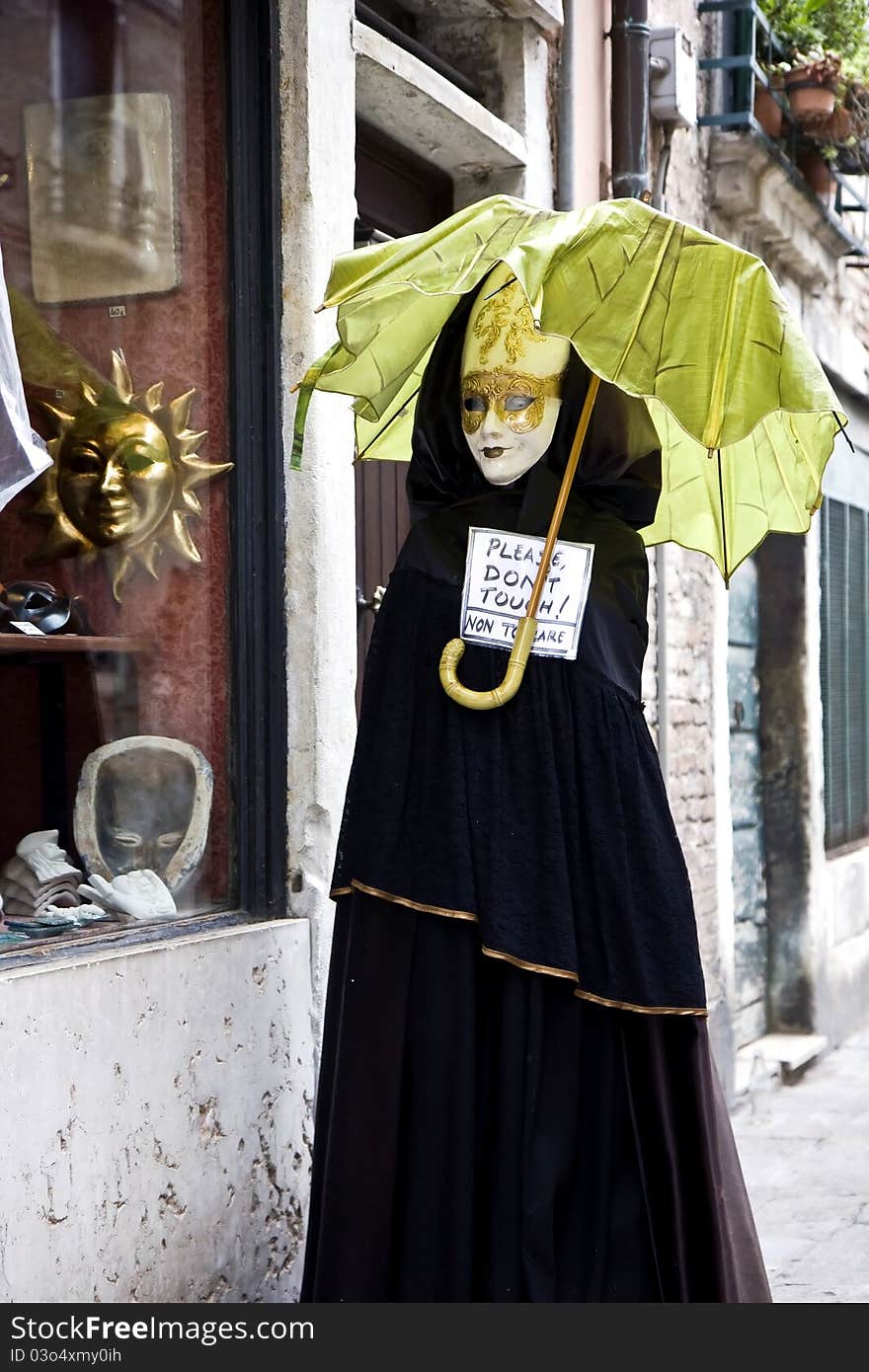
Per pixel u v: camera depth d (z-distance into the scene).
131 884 3.69
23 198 3.64
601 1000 3.06
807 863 8.28
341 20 4.09
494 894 3.05
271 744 3.94
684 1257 3.09
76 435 3.74
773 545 8.41
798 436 3.41
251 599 3.92
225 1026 3.55
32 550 3.68
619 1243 3.10
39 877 3.53
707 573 6.96
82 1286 3.07
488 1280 3.06
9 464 3.19
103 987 3.17
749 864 8.09
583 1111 3.13
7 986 2.92
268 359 3.96
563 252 2.88
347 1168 3.10
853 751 9.70
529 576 3.17
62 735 3.67
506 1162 3.06
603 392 3.24
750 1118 6.87
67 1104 3.05
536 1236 3.03
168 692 3.85
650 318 2.90
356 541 4.66
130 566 3.80
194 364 3.90
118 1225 3.17
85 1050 3.11
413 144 5.03
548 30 5.43
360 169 4.82
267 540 3.95
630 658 3.25
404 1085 3.11
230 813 3.89
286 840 3.95
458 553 3.25
